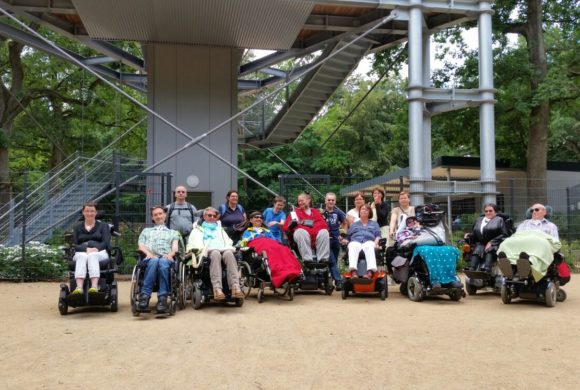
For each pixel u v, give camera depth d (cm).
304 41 1855
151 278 753
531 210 925
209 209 855
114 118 2977
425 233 941
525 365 485
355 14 1648
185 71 1686
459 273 1329
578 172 2508
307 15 1425
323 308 818
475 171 2306
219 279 788
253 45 1691
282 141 2370
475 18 1488
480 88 1402
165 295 746
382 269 924
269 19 1459
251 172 3394
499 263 833
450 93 1392
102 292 754
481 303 877
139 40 1641
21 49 2286
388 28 1647
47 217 1521
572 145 3366
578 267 1484
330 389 418
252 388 421
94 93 2669
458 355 521
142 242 812
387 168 3475
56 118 2617
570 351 537
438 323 689
